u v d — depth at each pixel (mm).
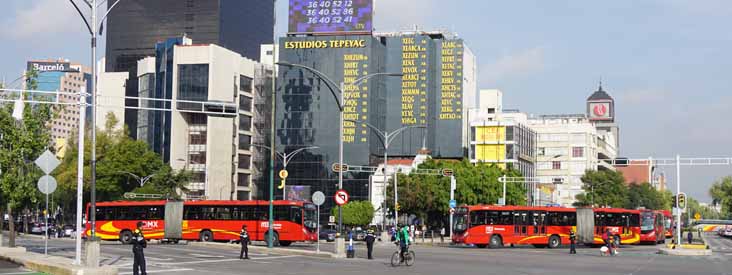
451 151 152625
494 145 145875
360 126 142375
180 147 132875
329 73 144000
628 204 143375
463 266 38062
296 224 61875
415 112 152000
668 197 191375
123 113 153750
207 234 63469
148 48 195000
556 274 33219
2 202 43344
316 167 141875
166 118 133750
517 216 64812
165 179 105500
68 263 31438
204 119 133875
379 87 149000
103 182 99438
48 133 43750
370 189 138375
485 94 167750
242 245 42125
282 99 144250
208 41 194000
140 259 27703
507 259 45156
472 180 102562
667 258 49688
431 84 154000
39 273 29688
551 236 65500
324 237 86188
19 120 42594
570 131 167500
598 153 187125
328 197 141250
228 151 135250
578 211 66688
